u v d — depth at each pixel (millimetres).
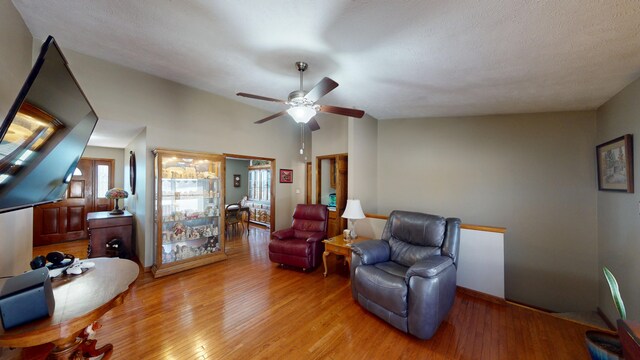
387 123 4500
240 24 1893
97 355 1548
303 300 2643
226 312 2383
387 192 4465
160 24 1988
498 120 3549
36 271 1188
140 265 3506
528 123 3357
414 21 1611
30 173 1185
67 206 4824
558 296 3150
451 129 3898
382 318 2184
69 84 1336
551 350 1879
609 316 2666
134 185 3930
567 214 3119
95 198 5094
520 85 2422
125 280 1456
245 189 8305
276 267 3639
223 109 4090
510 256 3447
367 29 1765
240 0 1607
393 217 2965
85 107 1574
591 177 2998
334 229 4922
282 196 5203
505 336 2055
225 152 4129
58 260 1594
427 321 1909
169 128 3449
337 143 4844
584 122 3049
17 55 1896
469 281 2836
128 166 4496
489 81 2385
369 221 3863
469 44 1796
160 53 2539
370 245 2686
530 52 1821
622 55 1775
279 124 5117
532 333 2092
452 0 1379
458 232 2455
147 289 2852
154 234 3379
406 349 1894
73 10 1858
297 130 5520
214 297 2684
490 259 2709
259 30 1950
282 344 1934
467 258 2854
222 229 3934
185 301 2586
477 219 3678
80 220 4949
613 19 1391
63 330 1042
